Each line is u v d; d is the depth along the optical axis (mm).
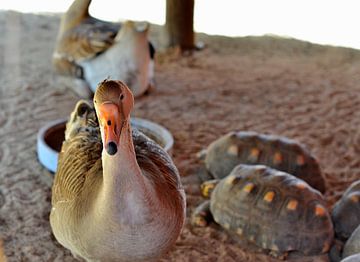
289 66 2596
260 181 1292
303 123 1990
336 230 1296
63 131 1679
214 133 1891
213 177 1576
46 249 1292
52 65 2400
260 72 2504
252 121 1996
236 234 1322
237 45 2889
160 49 2721
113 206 881
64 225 995
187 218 1403
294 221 1228
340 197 1525
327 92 2277
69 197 1002
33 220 1389
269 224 1235
